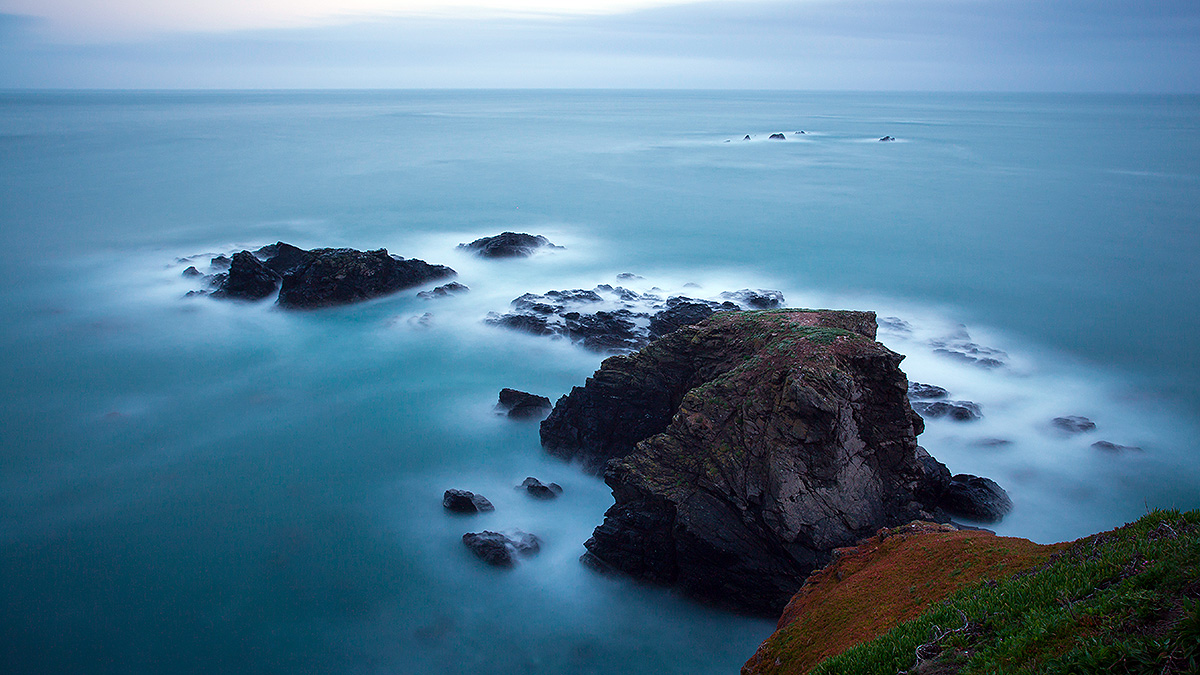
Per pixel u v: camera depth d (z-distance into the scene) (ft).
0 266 257.96
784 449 100.22
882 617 66.90
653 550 106.63
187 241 290.76
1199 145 612.70
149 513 128.57
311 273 216.74
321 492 133.39
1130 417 153.69
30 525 125.29
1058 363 180.45
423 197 376.27
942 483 118.21
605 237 296.92
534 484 128.88
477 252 264.11
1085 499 125.49
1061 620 49.75
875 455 107.55
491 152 564.71
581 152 571.69
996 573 65.67
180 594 109.91
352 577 112.78
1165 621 45.80
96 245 284.61
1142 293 231.30
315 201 364.58
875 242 291.17
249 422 158.20
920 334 195.52
